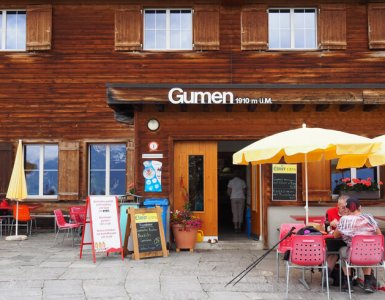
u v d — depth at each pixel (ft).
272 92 35.40
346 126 37.91
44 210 48.44
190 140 37.73
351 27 47.42
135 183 37.11
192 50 47.67
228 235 42.65
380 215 37.91
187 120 37.58
